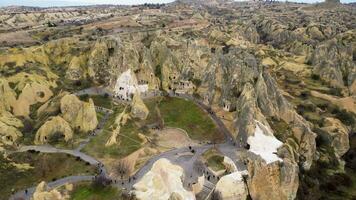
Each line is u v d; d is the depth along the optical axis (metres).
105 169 130.12
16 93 185.00
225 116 160.75
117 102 182.25
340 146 172.12
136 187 114.88
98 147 145.00
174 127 158.12
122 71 195.12
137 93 171.50
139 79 195.38
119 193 114.88
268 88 162.00
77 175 128.00
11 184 128.25
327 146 166.50
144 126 158.75
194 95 183.62
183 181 117.38
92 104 161.25
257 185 122.25
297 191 132.12
